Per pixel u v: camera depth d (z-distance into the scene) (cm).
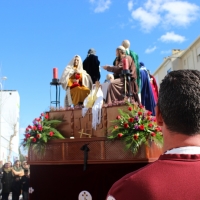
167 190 121
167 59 2655
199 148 135
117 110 458
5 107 3694
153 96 691
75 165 448
